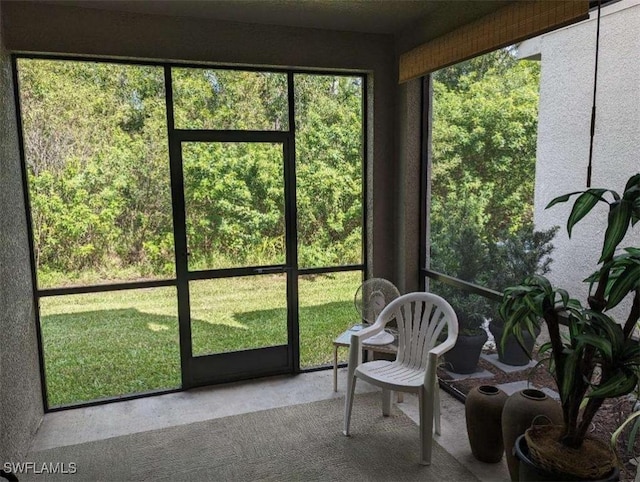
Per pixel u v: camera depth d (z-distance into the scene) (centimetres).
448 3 306
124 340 341
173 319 351
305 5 300
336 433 292
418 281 381
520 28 249
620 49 211
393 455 268
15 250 279
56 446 281
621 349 173
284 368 385
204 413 320
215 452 272
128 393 345
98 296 332
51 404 329
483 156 306
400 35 362
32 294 311
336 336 396
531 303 187
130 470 256
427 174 367
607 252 168
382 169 380
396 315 310
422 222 375
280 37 340
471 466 258
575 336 177
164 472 254
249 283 368
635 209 168
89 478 249
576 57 234
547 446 188
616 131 215
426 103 362
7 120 277
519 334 213
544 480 181
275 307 377
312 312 388
